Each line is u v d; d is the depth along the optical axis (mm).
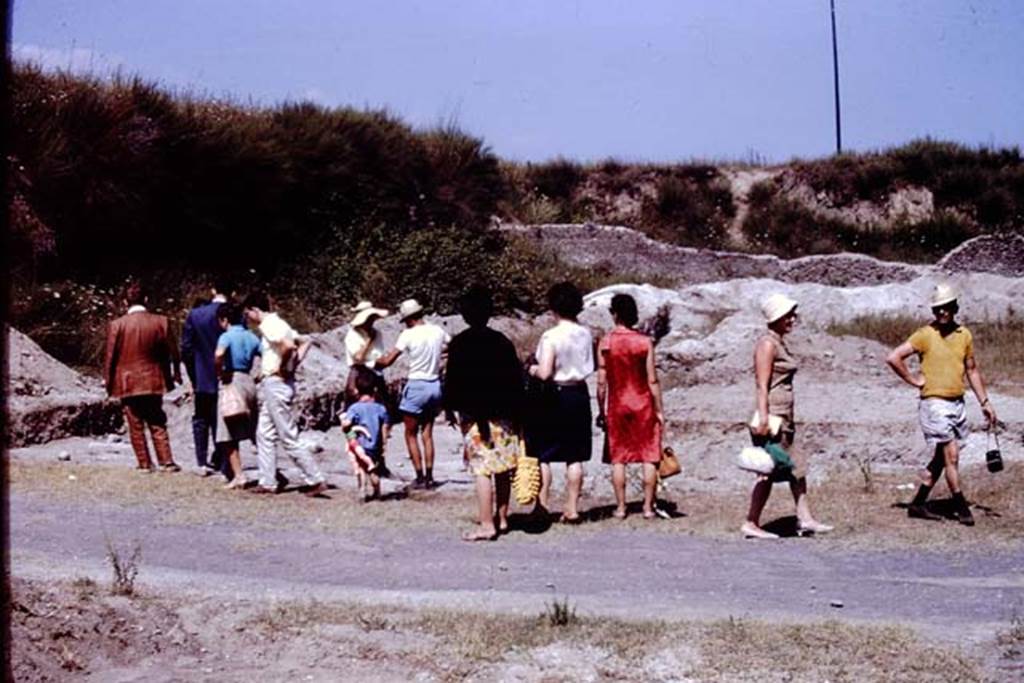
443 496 13047
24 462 13734
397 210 30938
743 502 12977
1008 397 18094
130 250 25109
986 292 32000
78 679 7027
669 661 7359
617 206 48000
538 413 11625
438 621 8031
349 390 12852
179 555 9930
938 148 49250
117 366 13625
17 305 20094
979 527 11578
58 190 22844
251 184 27359
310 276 27953
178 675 7160
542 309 30219
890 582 9602
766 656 7434
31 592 7836
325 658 7438
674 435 16109
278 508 11953
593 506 12867
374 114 32344
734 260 39531
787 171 49656
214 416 13852
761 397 11086
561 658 7406
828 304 31766
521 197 44188
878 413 16219
